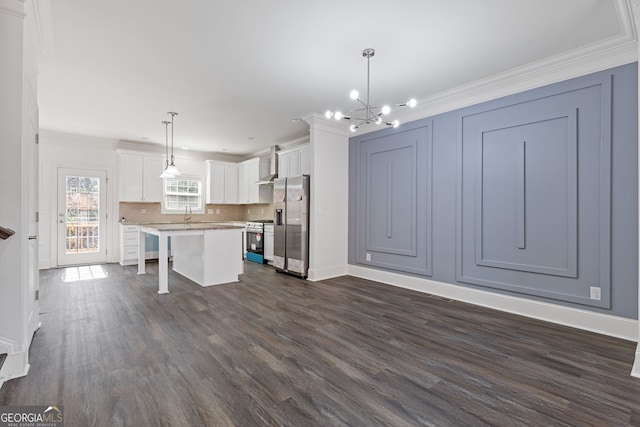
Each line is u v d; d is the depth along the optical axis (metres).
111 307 3.43
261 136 5.95
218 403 1.75
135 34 2.55
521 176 3.26
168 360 2.23
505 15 2.29
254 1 2.14
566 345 2.52
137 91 3.74
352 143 5.14
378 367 2.16
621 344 2.54
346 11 2.26
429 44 2.70
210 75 3.31
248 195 7.29
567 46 2.72
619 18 2.30
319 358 2.29
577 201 2.90
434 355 2.35
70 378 1.98
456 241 3.80
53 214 5.67
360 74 3.29
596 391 1.89
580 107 2.88
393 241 4.52
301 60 2.99
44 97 3.93
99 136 5.93
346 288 4.32
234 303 3.61
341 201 5.12
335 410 1.70
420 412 1.69
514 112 3.31
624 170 2.66
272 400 1.78
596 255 2.80
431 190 4.06
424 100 3.96
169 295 3.92
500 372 2.11
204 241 4.38
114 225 6.26
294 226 5.10
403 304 3.60
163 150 6.85
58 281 4.63
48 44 2.61
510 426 1.58
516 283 3.31
